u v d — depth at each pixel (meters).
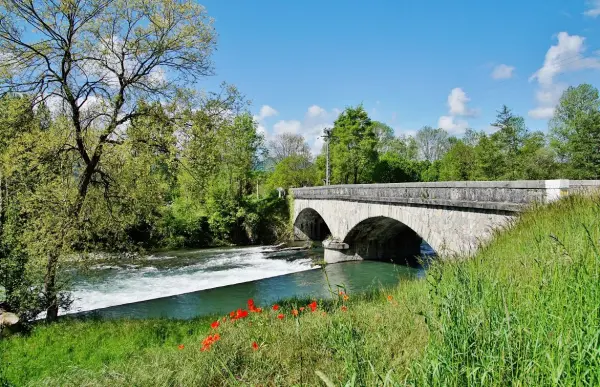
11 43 10.62
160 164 12.16
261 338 4.97
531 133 39.22
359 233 25.70
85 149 12.06
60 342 8.98
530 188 9.84
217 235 34.84
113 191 12.78
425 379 2.07
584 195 7.28
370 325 4.41
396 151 66.06
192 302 16.64
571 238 3.94
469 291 2.92
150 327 10.05
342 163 39.38
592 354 1.67
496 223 11.27
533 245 4.59
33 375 7.04
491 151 36.97
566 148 35.38
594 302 2.14
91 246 12.19
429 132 71.69
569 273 2.59
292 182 48.00
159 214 14.80
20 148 10.53
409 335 3.81
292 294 17.50
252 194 42.41
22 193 11.15
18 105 10.61
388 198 18.42
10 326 10.03
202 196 13.84
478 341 2.23
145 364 5.02
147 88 12.00
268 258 27.72
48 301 11.51
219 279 21.12
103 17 11.17
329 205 28.02
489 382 1.96
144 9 11.41
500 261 4.52
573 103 36.25
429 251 29.88
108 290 18.80
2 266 10.90
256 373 3.82
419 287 6.97
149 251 30.28
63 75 10.99
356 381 2.29
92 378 5.04
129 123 12.20
